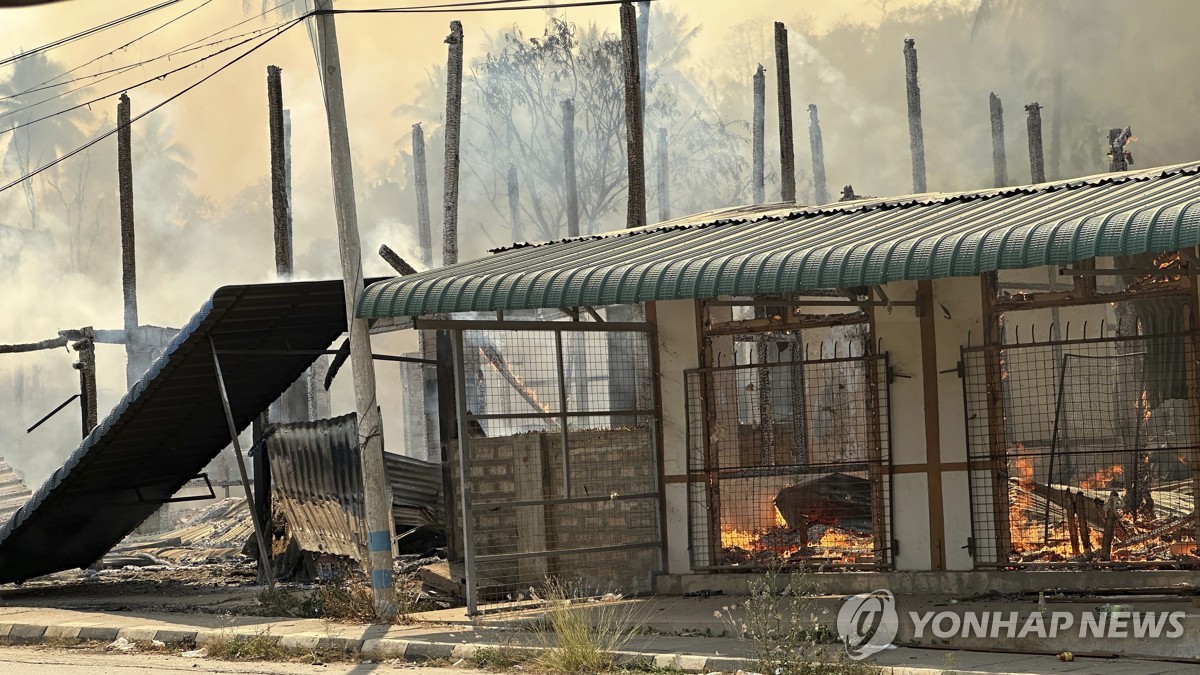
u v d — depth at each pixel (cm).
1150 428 2316
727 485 2422
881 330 2008
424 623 1975
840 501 2147
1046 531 2044
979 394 1941
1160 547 1942
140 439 2608
